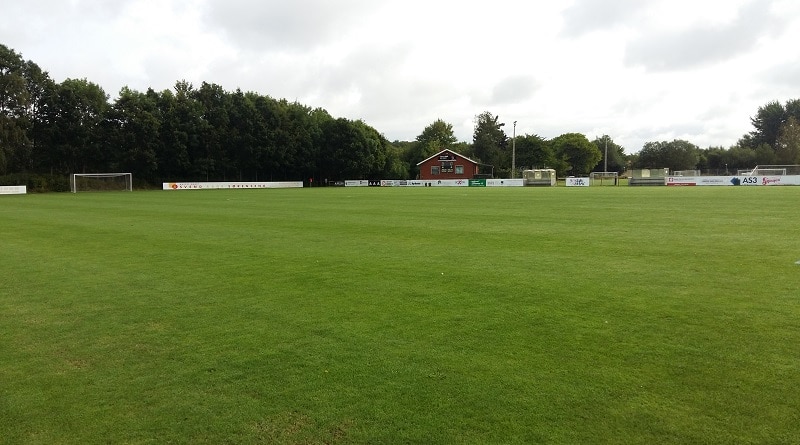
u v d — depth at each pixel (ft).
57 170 214.69
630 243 38.37
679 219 55.36
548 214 64.03
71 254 37.52
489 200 98.22
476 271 28.94
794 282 24.82
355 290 24.91
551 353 15.99
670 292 23.30
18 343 18.13
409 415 12.25
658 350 16.06
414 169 318.65
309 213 70.74
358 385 13.98
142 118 220.84
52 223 61.46
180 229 52.70
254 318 20.54
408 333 18.26
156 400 13.39
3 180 182.50
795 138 304.09
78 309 22.43
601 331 18.01
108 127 220.64
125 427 12.05
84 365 15.93
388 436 11.34
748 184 176.35
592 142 382.83
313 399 13.20
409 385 13.89
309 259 33.73
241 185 236.63
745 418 11.79
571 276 27.17
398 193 142.00
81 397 13.67
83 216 71.00
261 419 12.25
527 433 11.32
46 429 12.02
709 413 12.05
